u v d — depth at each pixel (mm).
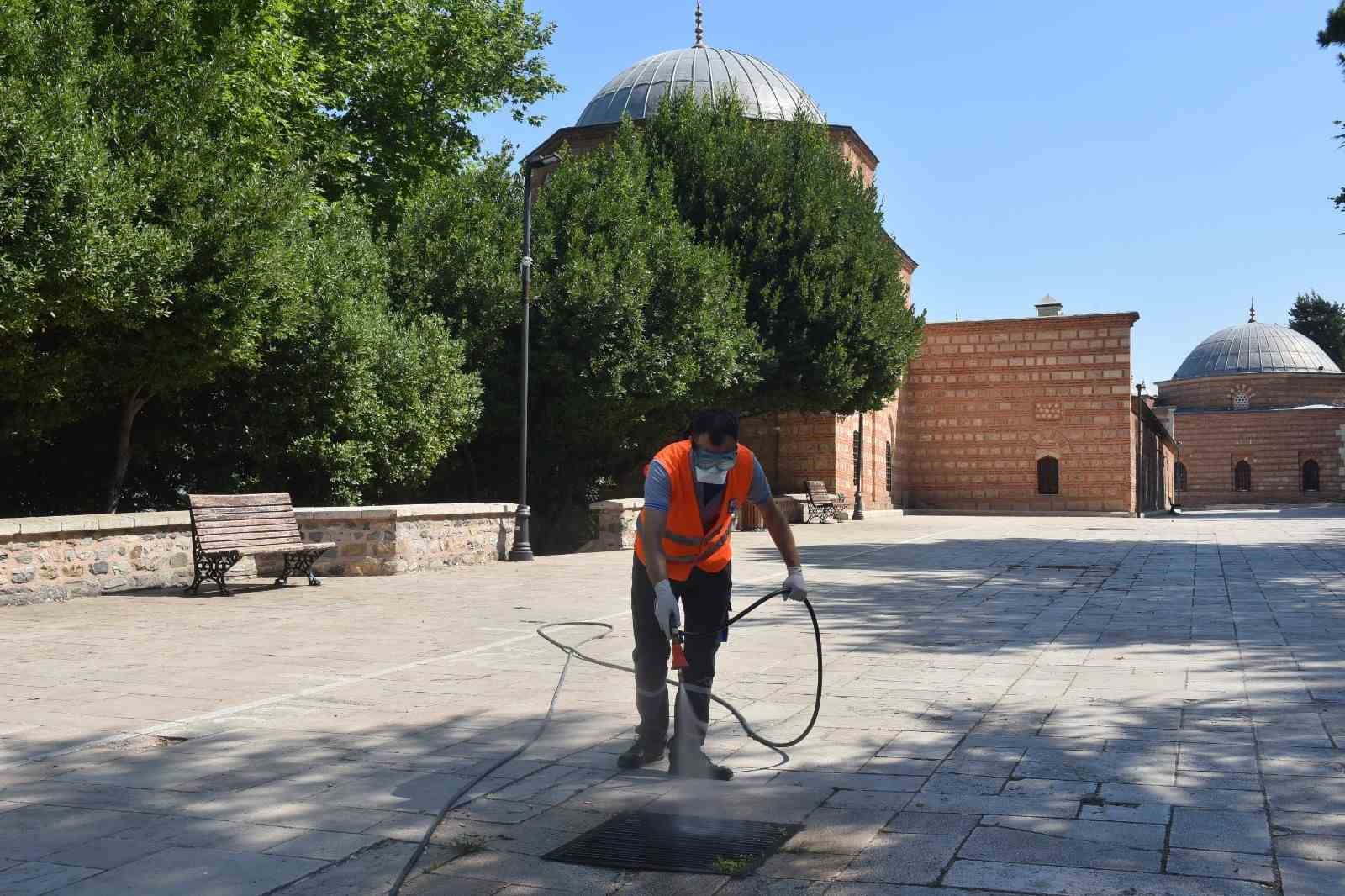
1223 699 6191
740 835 3920
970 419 41781
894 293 27547
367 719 5926
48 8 13078
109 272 11875
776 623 9617
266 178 14602
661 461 4766
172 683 6965
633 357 20703
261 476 17109
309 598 11742
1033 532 25984
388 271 19375
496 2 26125
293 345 15609
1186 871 3477
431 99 24359
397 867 3678
